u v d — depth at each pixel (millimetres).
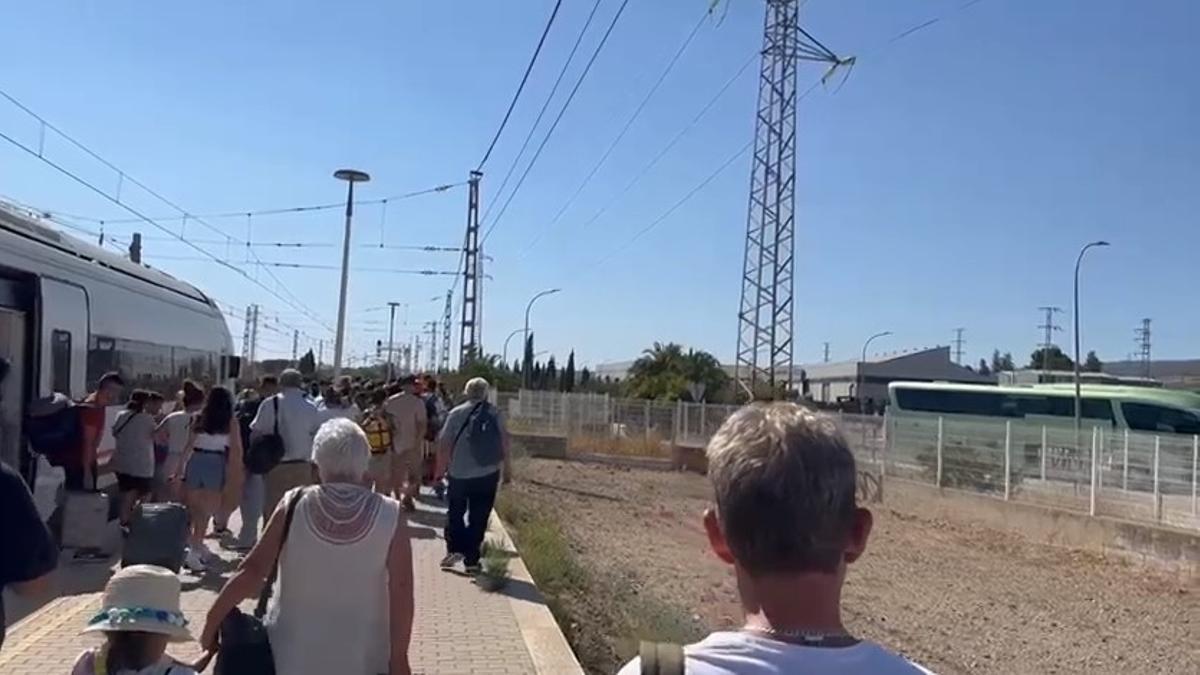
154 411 13117
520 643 8695
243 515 12172
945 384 49844
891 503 35344
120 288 17281
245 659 4418
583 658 10383
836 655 1893
